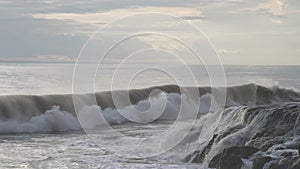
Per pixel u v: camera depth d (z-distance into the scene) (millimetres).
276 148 17578
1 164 19734
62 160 20312
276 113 19906
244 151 17469
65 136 28578
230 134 20047
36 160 20516
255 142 18719
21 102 33656
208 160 18875
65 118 33219
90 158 20469
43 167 19172
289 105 21297
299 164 15391
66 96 34906
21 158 21000
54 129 32688
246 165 16703
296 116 19297
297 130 18906
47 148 23594
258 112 20484
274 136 19000
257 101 48000
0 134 30391
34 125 32500
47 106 33750
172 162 19453
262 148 18047
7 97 33812
